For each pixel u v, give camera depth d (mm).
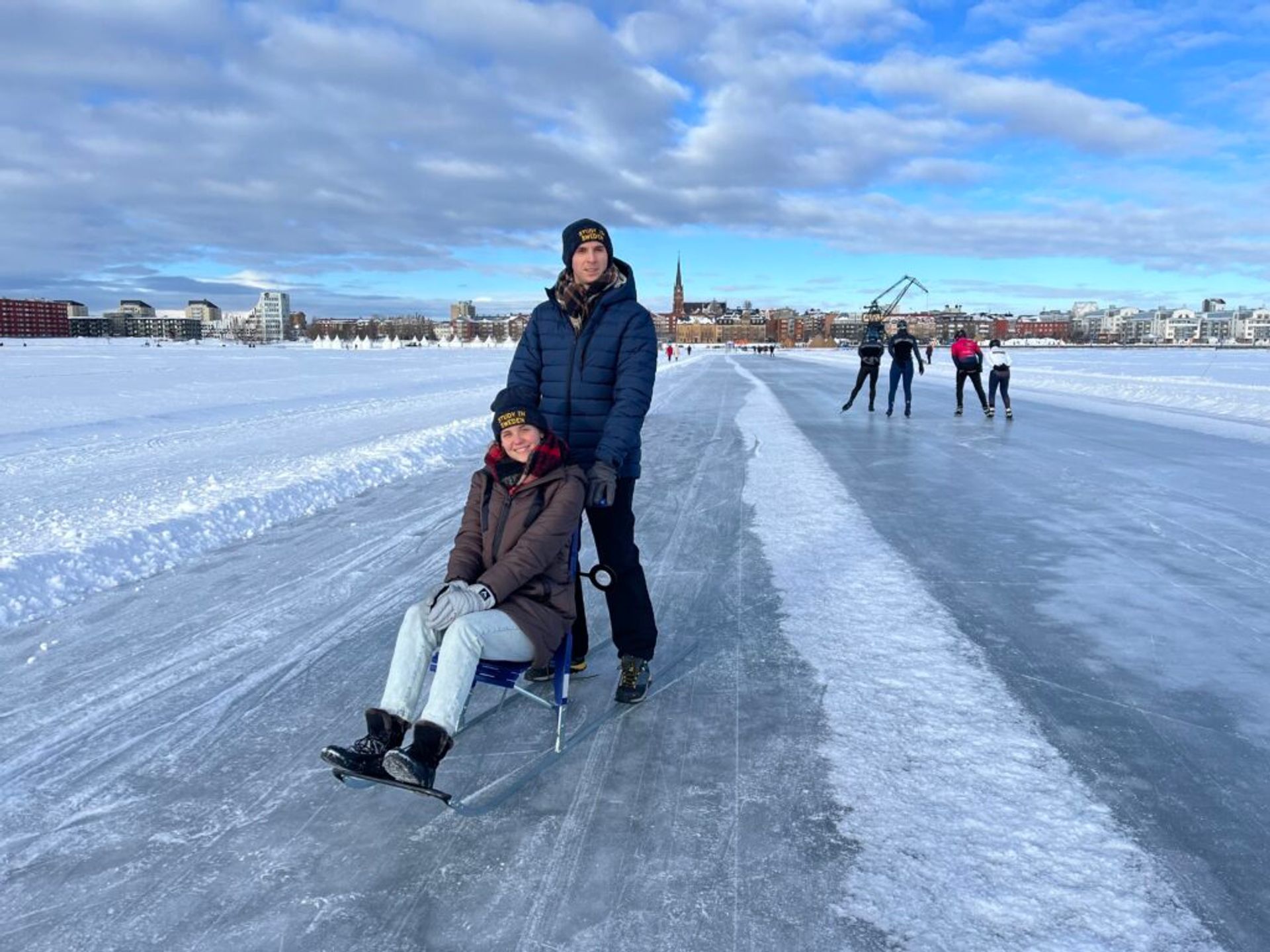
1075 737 3199
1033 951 2092
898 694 3594
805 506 7328
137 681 3797
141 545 5770
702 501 7660
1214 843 2531
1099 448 10695
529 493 3092
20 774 3010
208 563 5719
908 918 2223
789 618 4551
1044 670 3814
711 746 3186
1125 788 2840
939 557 5684
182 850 2580
